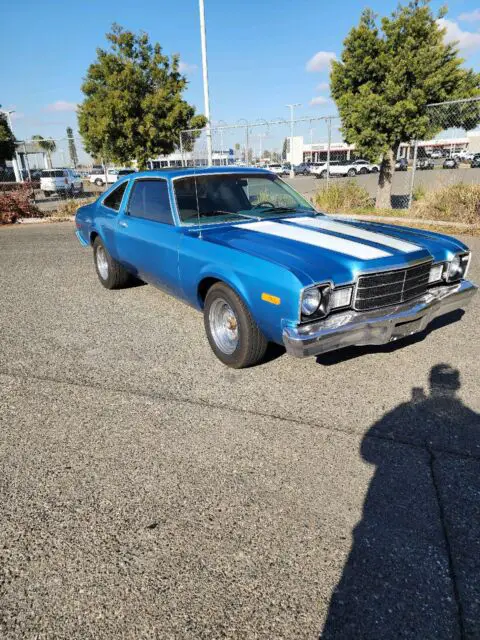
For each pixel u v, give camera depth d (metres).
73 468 2.65
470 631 1.73
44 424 3.09
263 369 3.79
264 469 2.62
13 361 4.05
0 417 3.18
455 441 2.84
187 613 1.80
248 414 3.16
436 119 10.89
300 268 3.01
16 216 14.48
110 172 34.03
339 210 12.35
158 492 2.45
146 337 4.55
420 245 3.66
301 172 43.97
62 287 6.49
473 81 10.63
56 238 11.14
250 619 1.77
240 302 3.43
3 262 8.38
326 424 3.04
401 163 37.06
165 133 15.96
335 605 1.83
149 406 3.29
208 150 15.05
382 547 2.09
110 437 2.94
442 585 1.91
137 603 1.84
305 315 2.98
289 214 4.46
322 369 3.78
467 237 9.18
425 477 2.53
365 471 2.59
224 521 2.25
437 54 10.36
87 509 2.34
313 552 2.07
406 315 3.29
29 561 2.04
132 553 2.07
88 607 1.83
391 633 1.72
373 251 3.36
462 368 3.75
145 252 4.61
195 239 3.81
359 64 11.02
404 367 3.79
